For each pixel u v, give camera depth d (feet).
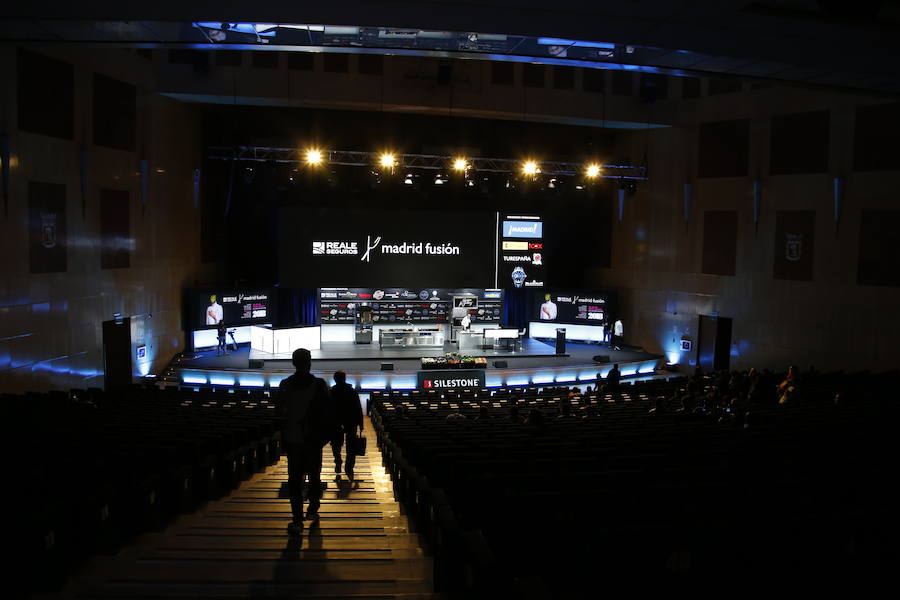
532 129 83.20
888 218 60.03
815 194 65.05
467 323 80.59
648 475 15.97
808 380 52.70
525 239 79.51
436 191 84.94
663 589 9.93
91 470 18.38
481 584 10.27
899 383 50.57
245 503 22.07
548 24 31.07
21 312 47.62
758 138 69.56
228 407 43.11
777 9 28.55
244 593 13.16
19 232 47.47
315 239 76.18
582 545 10.03
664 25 30.60
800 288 66.44
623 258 84.28
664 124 75.77
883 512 11.39
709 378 56.59
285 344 75.10
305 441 17.58
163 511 19.90
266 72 66.95
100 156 57.21
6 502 14.62
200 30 33.04
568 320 82.64
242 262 84.79
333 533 18.17
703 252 74.84
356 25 31.86
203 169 77.51
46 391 50.42
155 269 67.05
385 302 84.69
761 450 20.49
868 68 35.32
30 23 31.99
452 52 36.63
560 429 28.53
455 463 18.29
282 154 76.59
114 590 13.19
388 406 50.49
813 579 10.00
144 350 65.10
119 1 29.01
